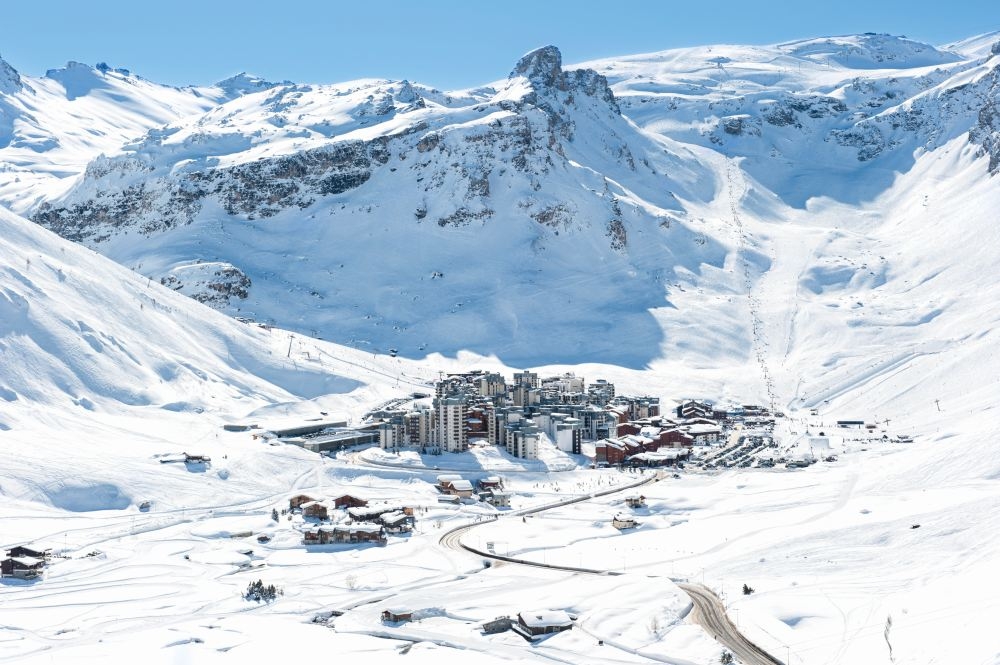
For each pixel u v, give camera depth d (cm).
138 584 17812
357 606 16375
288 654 13712
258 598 16875
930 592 14475
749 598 15775
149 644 14150
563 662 13575
